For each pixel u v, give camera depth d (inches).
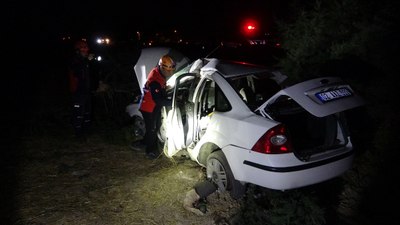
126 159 226.4
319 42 230.4
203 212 161.0
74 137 268.4
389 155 159.9
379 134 168.1
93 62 360.8
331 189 177.3
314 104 140.3
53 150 242.2
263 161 146.6
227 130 164.6
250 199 160.4
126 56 422.3
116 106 331.6
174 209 165.5
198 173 197.5
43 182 194.9
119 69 393.4
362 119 195.6
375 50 183.3
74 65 253.8
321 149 156.2
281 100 181.6
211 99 194.2
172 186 186.5
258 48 524.7
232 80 185.5
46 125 293.9
